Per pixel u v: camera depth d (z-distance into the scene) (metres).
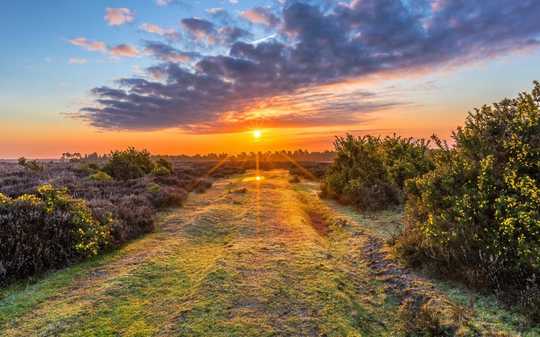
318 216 12.76
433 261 6.02
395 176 13.98
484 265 5.23
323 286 5.41
